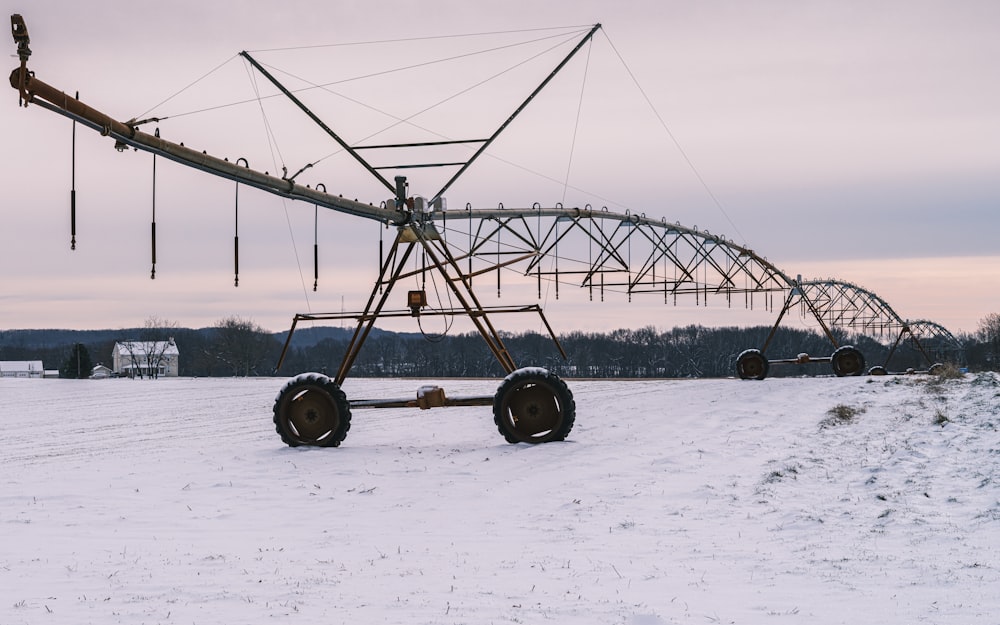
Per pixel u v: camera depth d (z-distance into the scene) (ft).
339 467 60.39
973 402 70.59
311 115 61.26
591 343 447.83
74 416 107.04
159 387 167.63
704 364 434.71
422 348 435.12
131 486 53.98
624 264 106.32
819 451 58.59
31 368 495.82
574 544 37.19
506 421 68.95
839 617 26.07
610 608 27.35
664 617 26.20
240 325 401.49
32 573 32.86
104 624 26.02
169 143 47.98
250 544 38.24
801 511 41.75
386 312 73.51
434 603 28.14
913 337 167.84
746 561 33.45
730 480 50.57
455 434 79.05
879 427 66.90
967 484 44.93
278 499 49.67
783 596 28.50
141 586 30.76
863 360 123.44
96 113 43.09
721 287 127.65
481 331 73.31
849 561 32.76
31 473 59.82
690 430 72.84
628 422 80.38
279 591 29.89
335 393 70.33
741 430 71.31
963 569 30.96
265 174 55.36
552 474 55.21
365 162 67.21
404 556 35.47
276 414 70.74
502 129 63.93
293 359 447.83
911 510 40.68
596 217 105.19
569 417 68.33
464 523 42.50
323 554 36.09
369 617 26.53
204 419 101.30
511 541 38.19
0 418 105.29
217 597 29.12
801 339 450.30
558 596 28.86
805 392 95.40
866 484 47.19
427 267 75.05
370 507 47.14
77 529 41.70
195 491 52.26
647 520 41.65
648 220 114.11
